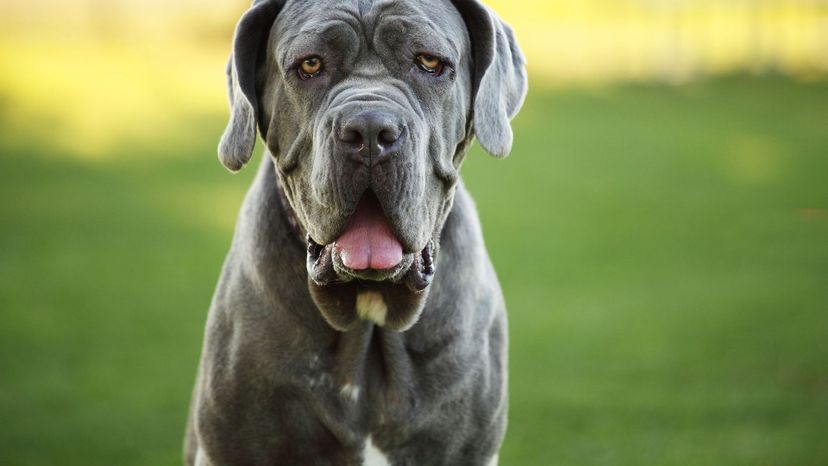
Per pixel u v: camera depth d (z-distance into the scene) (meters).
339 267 4.89
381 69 5.06
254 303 5.40
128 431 9.62
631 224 17.31
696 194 19.39
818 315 12.59
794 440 9.23
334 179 4.75
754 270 14.66
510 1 49.03
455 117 5.26
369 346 5.39
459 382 5.46
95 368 11.20
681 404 10.07
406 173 4.77
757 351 11.48
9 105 28.89
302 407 5.38
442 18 5.20
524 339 11.97
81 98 30.12
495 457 5.82
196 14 45.44
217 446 5.48
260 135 5.49
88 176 21.17
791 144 23.95
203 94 31.08
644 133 25.59
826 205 18.31
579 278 14.36
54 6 47.22
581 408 10.00
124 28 44.31
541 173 21.39
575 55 38.03
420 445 5.50
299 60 5.06
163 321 12.70
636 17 46.53
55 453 9.07
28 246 16.19
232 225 17.39
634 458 8.89
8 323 12.59
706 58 36.59
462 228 5.61
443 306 5.44
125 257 15.52
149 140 24.81
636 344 11.75
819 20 43.12
